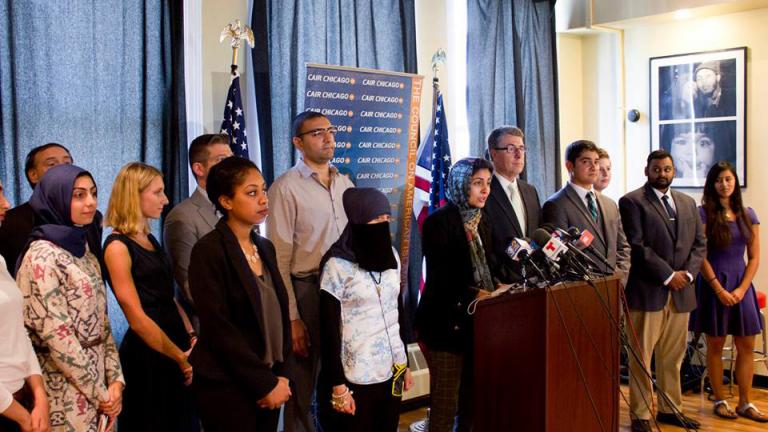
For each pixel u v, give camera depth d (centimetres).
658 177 473
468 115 556
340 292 312
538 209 420
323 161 365
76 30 367
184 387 317
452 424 371
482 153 560
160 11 393
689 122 611
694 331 512
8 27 346
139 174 308
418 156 479
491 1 566
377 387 317
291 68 448
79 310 264
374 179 423
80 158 369
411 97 433
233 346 261
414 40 510
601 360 348
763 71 573
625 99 647
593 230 434
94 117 373
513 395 338
